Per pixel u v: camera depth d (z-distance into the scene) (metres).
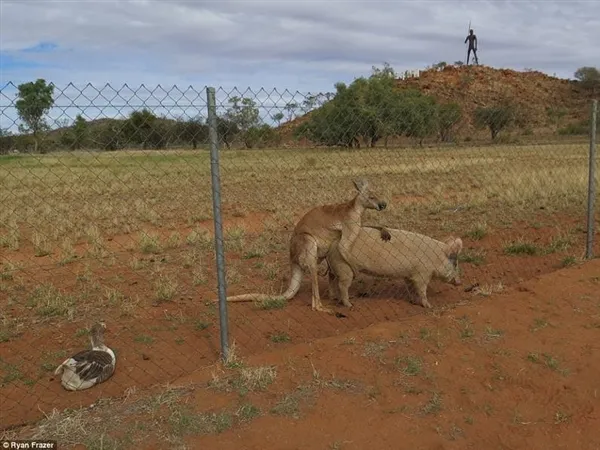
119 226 9.82
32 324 4.93
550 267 6.35
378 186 12.25
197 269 6.61
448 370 3.81
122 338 4.55
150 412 3.31
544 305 4.82
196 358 4.18
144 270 6.68
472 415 3.38
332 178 13.16
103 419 3.26
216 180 3.79
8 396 3.66
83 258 7.40
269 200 11.52
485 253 6.98
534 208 10.14
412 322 4.51
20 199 11.91
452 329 4.35
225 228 9.20
